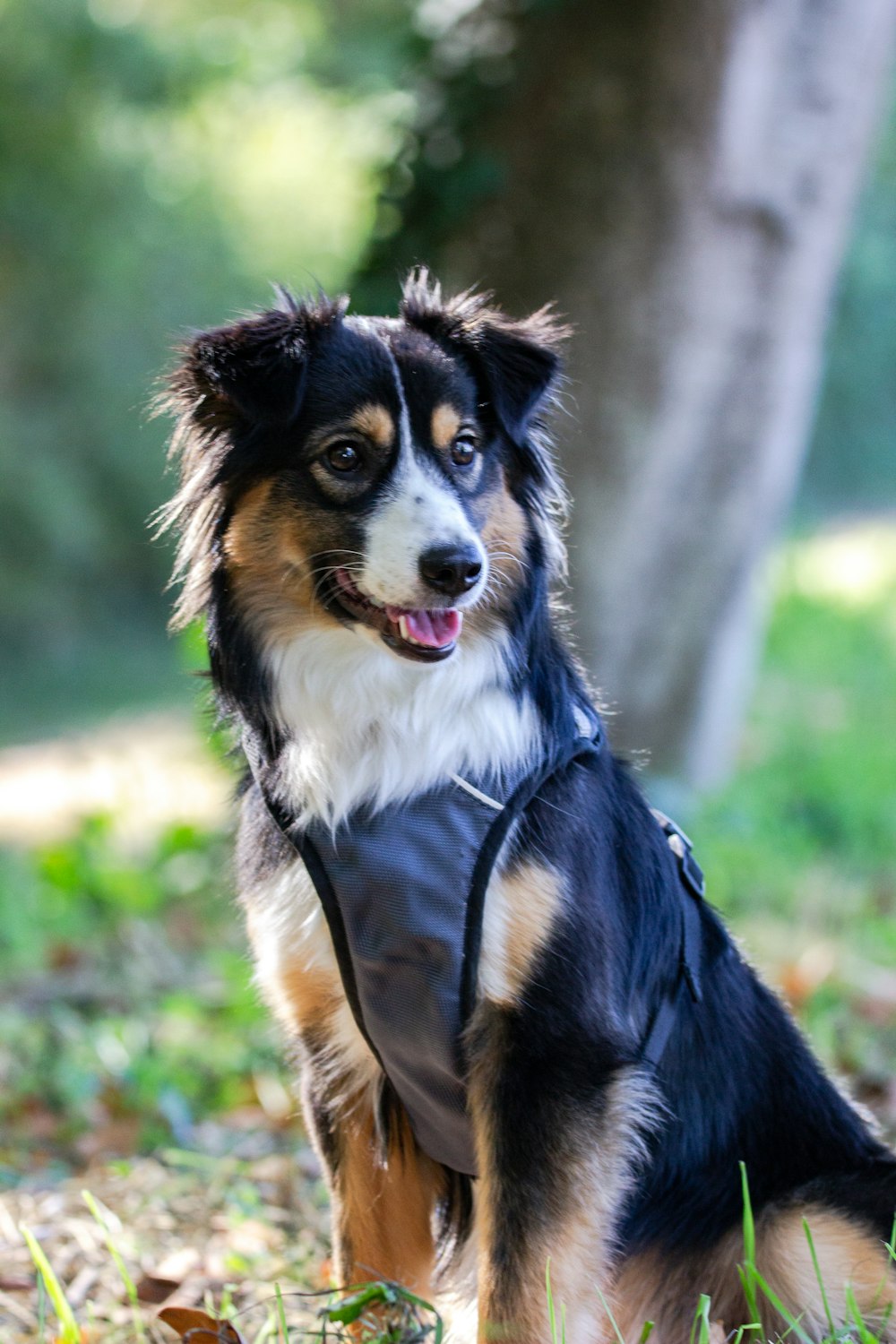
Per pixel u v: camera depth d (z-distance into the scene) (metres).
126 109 22.80
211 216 26.52
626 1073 3.53
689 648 9.99
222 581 3.84
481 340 3.87
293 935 3.66
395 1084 3.71
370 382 3.71
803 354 9.88
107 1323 4.09
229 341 3.71
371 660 3.59
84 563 24.62
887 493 32.62
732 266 9.20
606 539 9.39
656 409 9.20
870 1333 3.47
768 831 9.41
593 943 3.50
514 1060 3.46
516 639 3.73
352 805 3.49
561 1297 3.45
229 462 3.80
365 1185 3.90
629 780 3.96
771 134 9.08
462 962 3.43
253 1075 5.97
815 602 18.95
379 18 21.61
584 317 8.98
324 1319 3.75
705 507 9.67
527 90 8.85
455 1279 4.05
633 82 8.69
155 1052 6.08
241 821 3.93
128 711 17.84
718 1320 3.82
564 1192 3.44
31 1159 5.42
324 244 27.33
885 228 31.80
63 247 23.81
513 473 3.96
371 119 10.32
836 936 7.50
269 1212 4.80
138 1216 4.77
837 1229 3.76
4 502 23.34
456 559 3.48
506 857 3.46
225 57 22.03
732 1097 3.90
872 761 11.20
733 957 4.08
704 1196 3.84
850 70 9.30
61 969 7.43
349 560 3.62
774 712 13.73
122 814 9.80
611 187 8.80
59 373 24.91
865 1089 5.77
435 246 9.12
